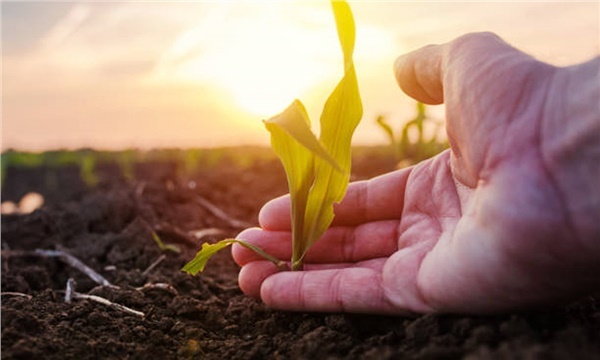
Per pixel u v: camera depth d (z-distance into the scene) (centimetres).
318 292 30
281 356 28
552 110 25
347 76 30
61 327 30
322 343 27
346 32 29
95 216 61
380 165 103
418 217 32
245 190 83
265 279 33
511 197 25
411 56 31
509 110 26
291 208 32
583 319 27
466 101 27
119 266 48
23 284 40
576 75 25
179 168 131
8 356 26
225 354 29
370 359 25
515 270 25
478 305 26
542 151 25
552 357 20
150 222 62
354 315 30
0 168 113
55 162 176
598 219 24
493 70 27
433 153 71
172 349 30
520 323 24
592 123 24
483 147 26
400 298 28
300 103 29
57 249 50
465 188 30
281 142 31
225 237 58
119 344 29
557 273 25
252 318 33
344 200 35
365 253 35
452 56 28
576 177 24
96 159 177
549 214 24
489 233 25
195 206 72
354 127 31
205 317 34
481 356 21
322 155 26
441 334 26
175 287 40
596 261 24
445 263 27
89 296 35
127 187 85
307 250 33
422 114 69
